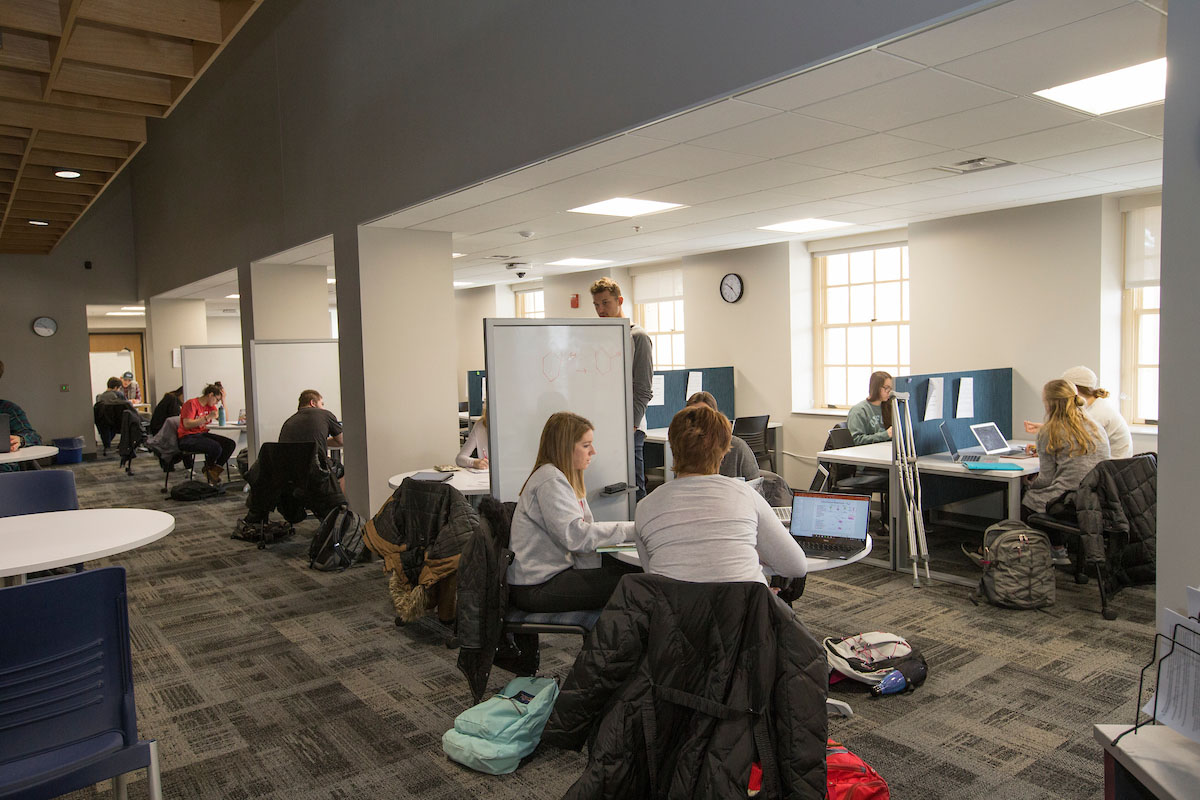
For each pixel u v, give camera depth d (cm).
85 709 169
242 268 738
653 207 512
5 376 1031
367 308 544
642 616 185
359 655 356
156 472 944
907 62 262
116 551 237
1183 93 148
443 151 450
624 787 179
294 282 743
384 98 500
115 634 173
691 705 177
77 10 346
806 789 171
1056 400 416
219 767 260
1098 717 279
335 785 247
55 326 1059
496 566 271
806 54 267
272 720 293
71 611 164
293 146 620
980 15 227
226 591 460
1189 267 149
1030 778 241
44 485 320
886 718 281
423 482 381
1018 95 296
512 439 351
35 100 471
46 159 593
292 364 687
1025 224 545
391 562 384
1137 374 523
